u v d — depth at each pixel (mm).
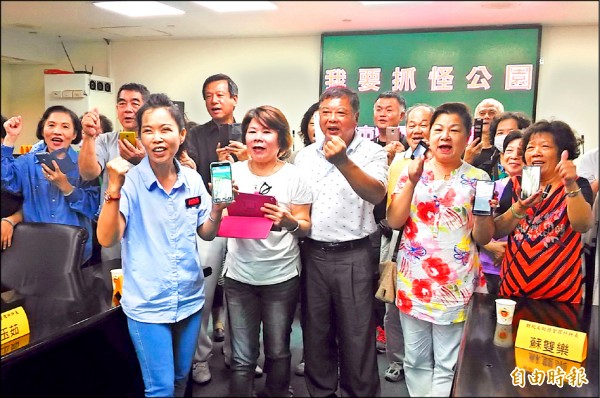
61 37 2264
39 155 2344
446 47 2109
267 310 1913
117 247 2447
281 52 2236
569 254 1915
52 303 1850
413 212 1951
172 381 1697
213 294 2209
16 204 2348
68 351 1828
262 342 1992
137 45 2330
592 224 1913
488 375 1390
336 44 2186
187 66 2299
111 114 2385
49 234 2102
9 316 1516
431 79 2148
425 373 1991
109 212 1547
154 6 1846
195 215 1751
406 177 1979
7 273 2064
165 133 1665
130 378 1872
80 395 1872
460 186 1911
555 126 1905
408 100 2188
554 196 1917
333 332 2014
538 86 2000
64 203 2402
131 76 2367
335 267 1903
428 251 1929
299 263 1955
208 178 2180
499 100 2061
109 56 2354
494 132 2070
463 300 1932
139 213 1667
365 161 1896
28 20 2012
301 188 1889
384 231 2088
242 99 2270
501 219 1956
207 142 2199
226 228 1765
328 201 1898
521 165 1998
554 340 1511
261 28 2117
